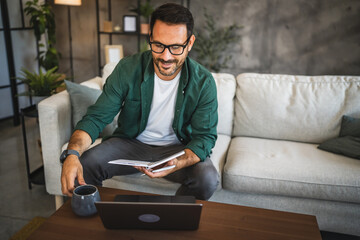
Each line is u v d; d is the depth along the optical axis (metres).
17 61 3.62
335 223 1.60
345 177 1.54
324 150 1.84
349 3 3.78
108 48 4.04
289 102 2.01
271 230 1.01
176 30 1.25
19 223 1.78
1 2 3.28
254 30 4.11
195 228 0.99
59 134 1.78
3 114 3.59
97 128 1.46
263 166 1.61
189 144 1.49
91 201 1.03
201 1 4.14
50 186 1.86
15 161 2.59
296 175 1.56
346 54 3.95
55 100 1.81
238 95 2.09
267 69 4.22
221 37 4.21
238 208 1.12
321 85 2.00
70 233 0.96
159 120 1.61
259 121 2.03
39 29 3.55
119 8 4.29
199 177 1.38
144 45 3.94
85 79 4.63
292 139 2.01
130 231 0.98
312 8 3.89
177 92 1.54
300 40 4.02
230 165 1.64
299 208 1.62
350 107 1.93
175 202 0.98
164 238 0.95
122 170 1.55
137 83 1.54
